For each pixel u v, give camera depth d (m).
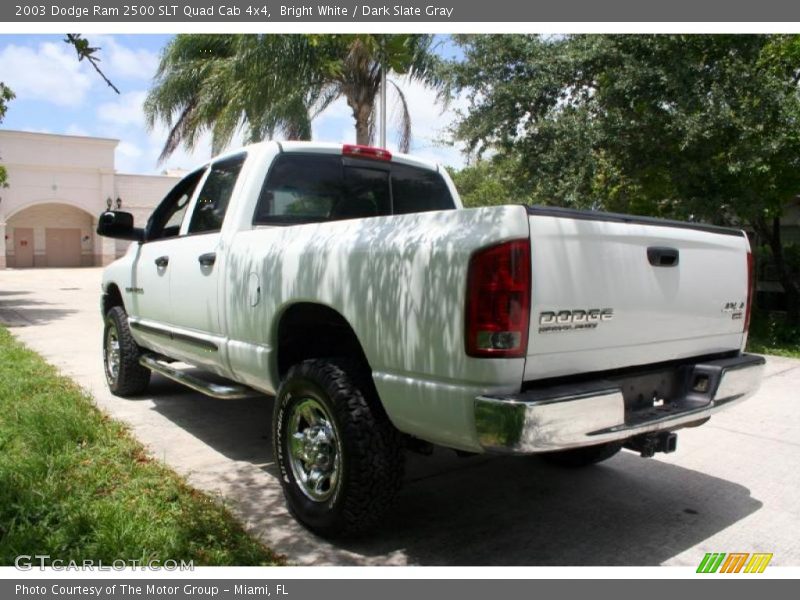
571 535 3.54
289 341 3.81
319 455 3.39
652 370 3.42
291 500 3.56
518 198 10.88
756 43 9.68
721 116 9.13
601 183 10.53
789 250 13.07
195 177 5.17
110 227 5.37
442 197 5.34
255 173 4.29
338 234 3.36
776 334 11.27
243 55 13.01
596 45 9.92
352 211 4.77
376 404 3.22
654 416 3.16
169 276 4.88
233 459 4.59
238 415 5.70
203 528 3.36
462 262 2.70
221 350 4.21
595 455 4.26
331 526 3.30
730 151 9.75
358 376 3.26
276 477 4.27
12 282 24.23
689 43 9.76
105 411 5.63
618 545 3.43
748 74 9.49
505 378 2.66
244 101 13.42
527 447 2.59
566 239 2.80
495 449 2.65
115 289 6.33
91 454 4.39
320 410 3.39
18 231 36.66
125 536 3.21
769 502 4.02
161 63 15.80
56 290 20.42
